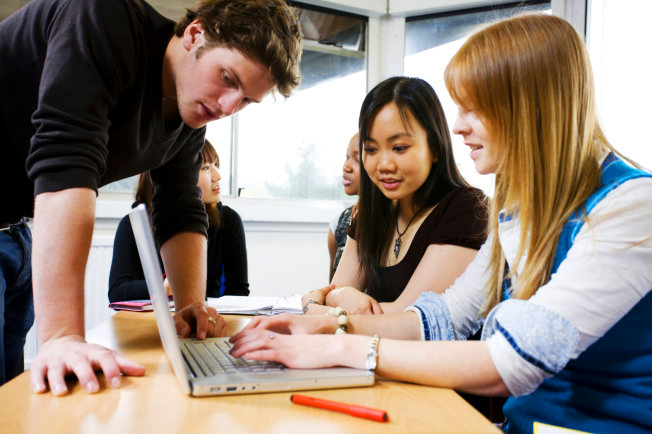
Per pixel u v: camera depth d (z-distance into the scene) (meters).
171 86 1.04
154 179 1.26
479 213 1.24
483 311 0.91
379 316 0.93
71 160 0.78
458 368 0.66
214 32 0.93
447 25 2.98
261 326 0.85
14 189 1.11
